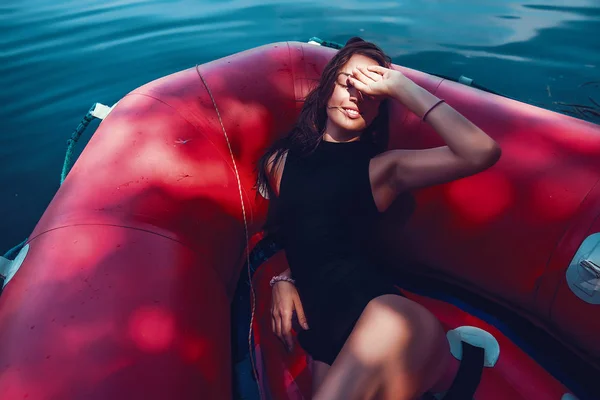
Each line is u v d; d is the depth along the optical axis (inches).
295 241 48.3
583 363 48.1
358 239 50.2
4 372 30.5
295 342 51.6
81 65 111.5
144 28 128.6
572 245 42.7
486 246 48.8
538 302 46.8
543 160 45.6
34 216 77.4
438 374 39.6
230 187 53.1
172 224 44.4
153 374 32.7
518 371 47.6
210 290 44.6
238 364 51.3
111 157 46.6
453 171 42.2
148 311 35.6
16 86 105.3
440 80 55.4
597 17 119.1
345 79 45.9
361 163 47.9
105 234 39.6
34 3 153.3
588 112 84.4
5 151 89.3
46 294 34.7
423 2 136.3
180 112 52.1
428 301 55.7
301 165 49.8
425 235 52.6
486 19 122.1
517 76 96.0
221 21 129.9
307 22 125.1
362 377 36.4
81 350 31.7
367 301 41.3
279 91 58.1
